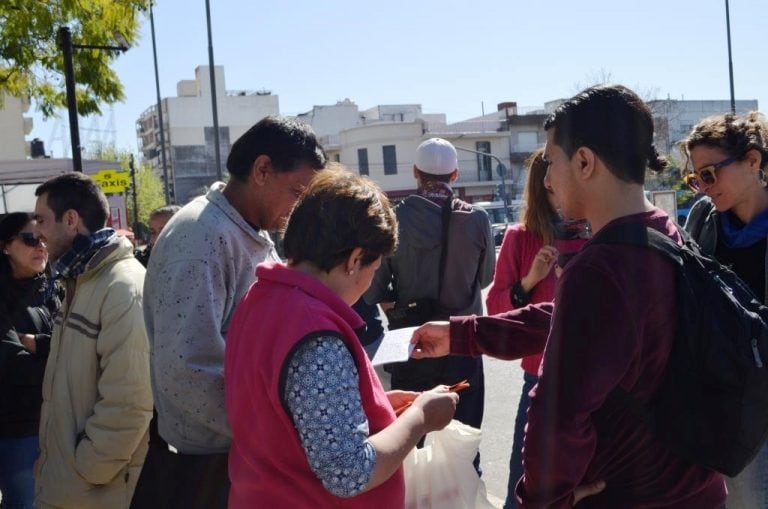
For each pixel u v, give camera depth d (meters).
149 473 2.39
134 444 2.86
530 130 41.59
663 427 1.83
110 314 2.84
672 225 1.94
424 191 3.93
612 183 1.88
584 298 1.77
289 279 1.86
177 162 70.56
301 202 1.93
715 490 1.97
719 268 1.93
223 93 72.56
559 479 1.78
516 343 2.45
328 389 1.70
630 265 1.77
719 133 2.92
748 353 1.77
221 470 2.30
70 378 2.91
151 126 72.38
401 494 1.91
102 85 9.80
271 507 1.80
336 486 1.69
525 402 3.59
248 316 1.91
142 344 2.86
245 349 1.86
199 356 2.23
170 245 2.30
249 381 1.83
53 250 3.08
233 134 72.50
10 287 3.84
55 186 3.05
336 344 1.75
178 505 2.32
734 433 1.79
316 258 1.89
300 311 1.77
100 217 3.10
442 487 2.53
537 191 3.48
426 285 3.87
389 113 75.69
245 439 1.88
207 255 2.27
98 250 2.93
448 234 3.83
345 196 1.89
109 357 2.84
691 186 3.08
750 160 2.92
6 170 11.20
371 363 2.12
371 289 3.88
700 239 3.15
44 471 2.96
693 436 1.81
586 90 1.92
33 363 3.78
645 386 1.83
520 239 3.66
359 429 1.72
